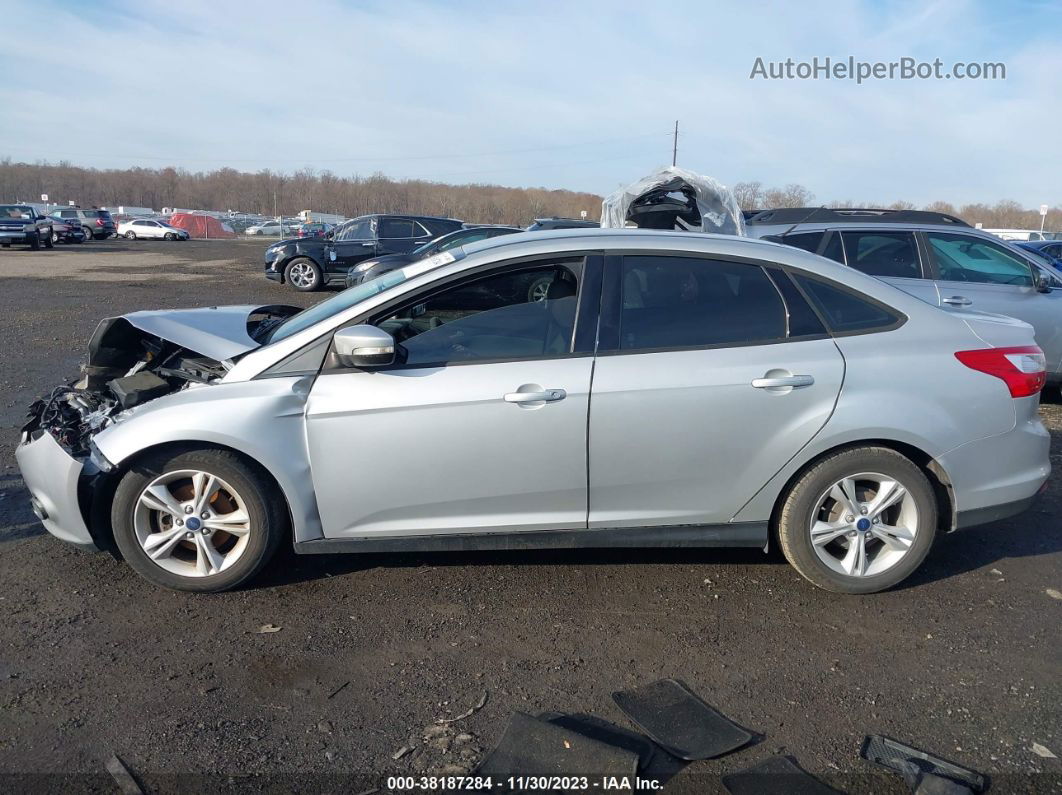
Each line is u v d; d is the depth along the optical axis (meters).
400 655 3.31
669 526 3.76
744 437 3.63
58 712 2.90
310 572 4.02
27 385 7.89
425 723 2.88
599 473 3.63
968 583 4.01
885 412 3.65
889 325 3.79
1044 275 7.23
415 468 3.59
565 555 4.26
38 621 3.52
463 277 3.68
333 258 17.42
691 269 3.75
